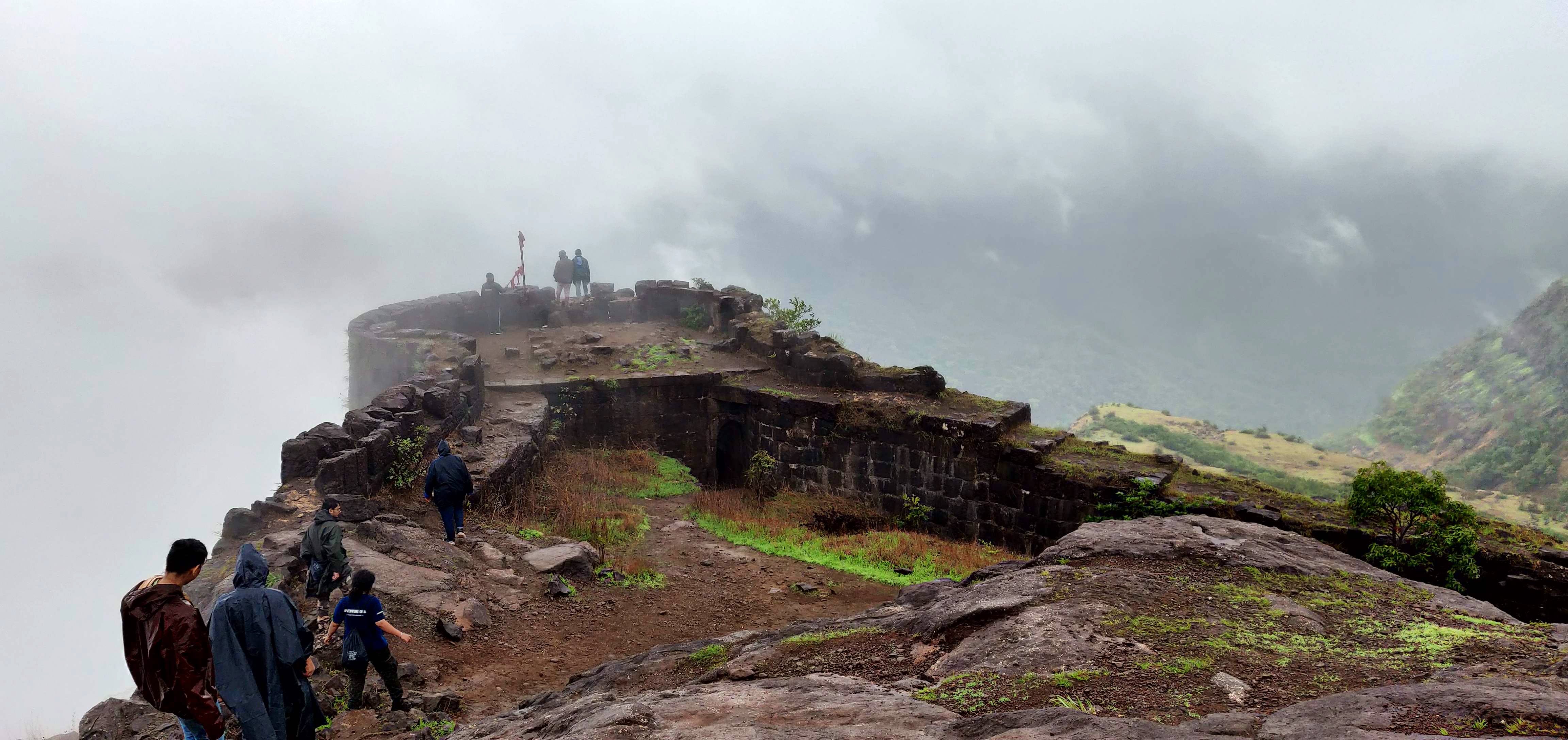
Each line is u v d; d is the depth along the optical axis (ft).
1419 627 19.74
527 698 27.91
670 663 24.62
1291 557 26.27
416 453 49.44
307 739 17.85
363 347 84.74
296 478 42.60
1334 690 16.25
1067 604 21.52
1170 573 24.59
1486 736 12.35
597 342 87.97
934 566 50.31
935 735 14.57
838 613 42.91
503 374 78.13
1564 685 14.51
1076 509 55.57
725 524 56.90
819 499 66.64
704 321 94.58
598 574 43.93
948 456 61.93
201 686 15.83
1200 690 16.48
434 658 32.04
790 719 16.22
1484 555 42.37
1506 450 292.81
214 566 34.45
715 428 78.02
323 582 30.58
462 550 41.47
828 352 75.61
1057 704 15.96
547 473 63.00
